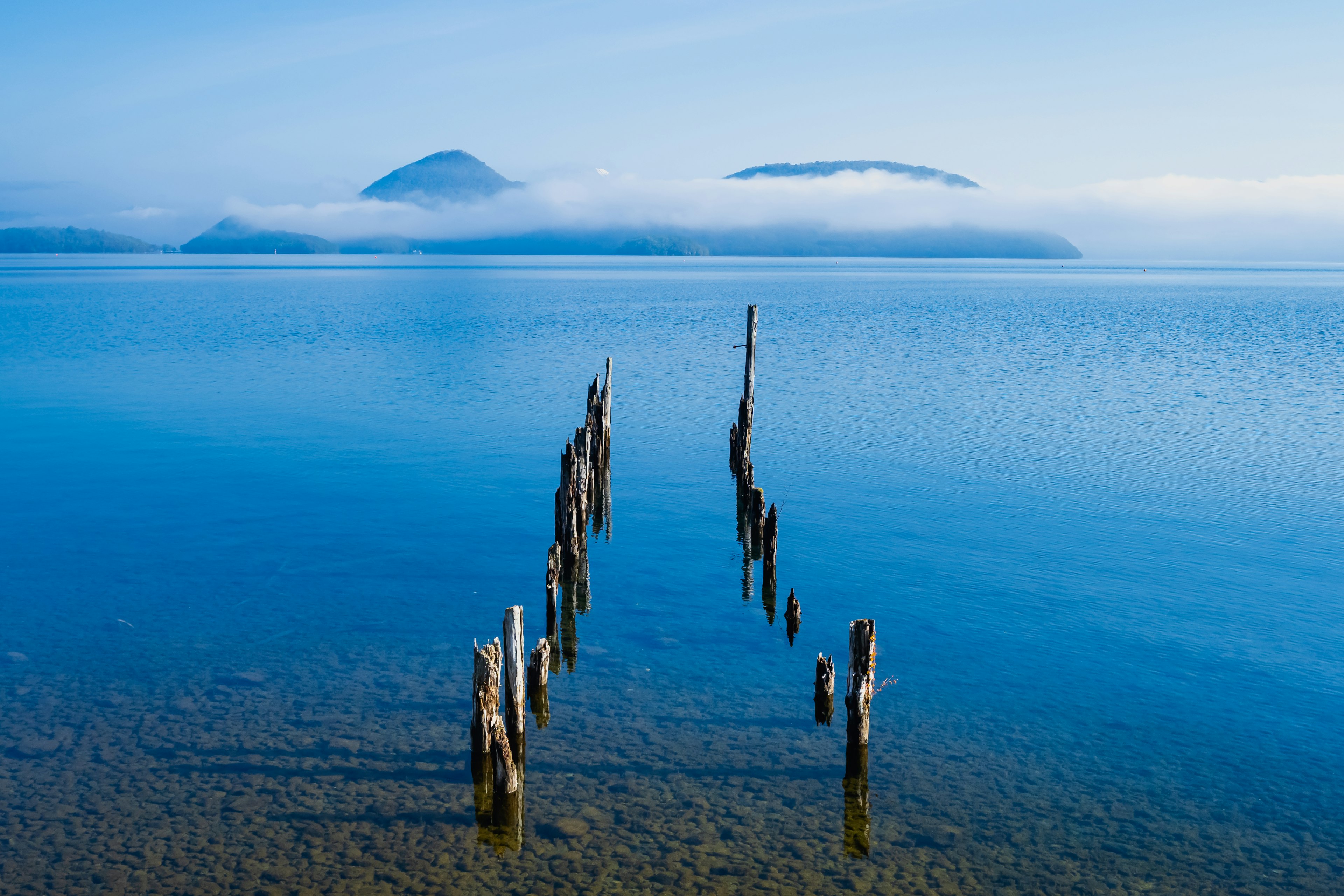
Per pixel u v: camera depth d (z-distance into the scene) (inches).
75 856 492.1
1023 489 1264.8
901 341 3304.6
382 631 799.1
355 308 4918.8
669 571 971.9
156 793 550.0
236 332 3427.7
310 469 1373.0
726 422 1786.4
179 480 1304.1
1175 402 1982.0
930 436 1631.4
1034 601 870.4
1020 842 514.6
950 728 638.5
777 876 484.4
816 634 802.8
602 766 588.1
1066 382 2269.9
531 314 4554.6
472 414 1827.0
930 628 811.4
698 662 748.0
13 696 667.4
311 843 506.3
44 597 867.4
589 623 830.5
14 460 1413.6
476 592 900.0
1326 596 876.0
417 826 522.6
